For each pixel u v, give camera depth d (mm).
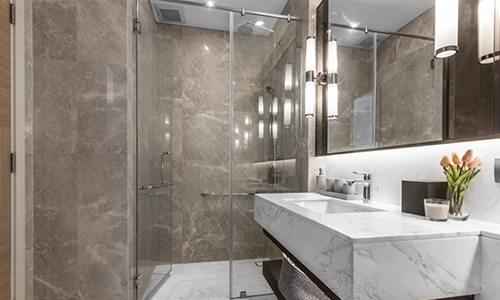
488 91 924
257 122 2318
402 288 777
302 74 2381
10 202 1540
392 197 1449
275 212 1494
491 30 918
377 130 1566
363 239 754
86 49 1880
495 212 947
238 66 2299
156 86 2490
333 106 1948
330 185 1910
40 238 1780
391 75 1458
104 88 1908
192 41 3045
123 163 1927
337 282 839
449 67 1083
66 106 1844
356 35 1779
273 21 2365
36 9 1797
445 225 925
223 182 3070
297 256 1171
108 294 1879
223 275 2684
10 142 1546
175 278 2613
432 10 1187
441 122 1118
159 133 2553
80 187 1858
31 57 1762
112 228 1900
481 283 833
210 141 3061
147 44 2301
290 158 2359
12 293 1544
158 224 2520
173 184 2941
